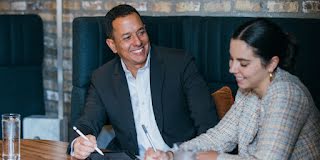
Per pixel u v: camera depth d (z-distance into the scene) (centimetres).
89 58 307
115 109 262
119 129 266
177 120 267
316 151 200
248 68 197
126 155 218
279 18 286
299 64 277
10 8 444
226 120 228
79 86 311
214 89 304
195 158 196
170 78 264
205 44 306
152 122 265
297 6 301
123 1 377
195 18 313
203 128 258
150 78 263
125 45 255
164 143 265
